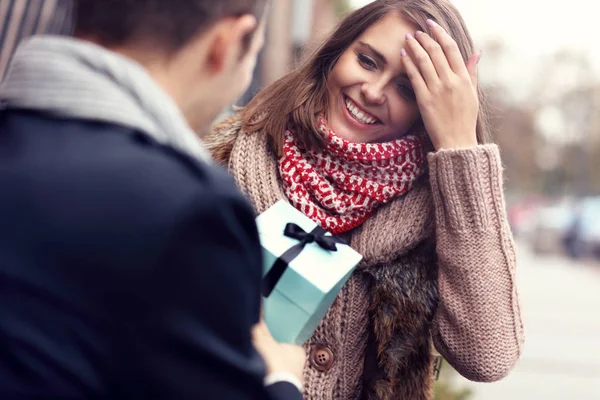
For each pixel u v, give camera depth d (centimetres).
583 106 5366
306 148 155
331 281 120
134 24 82
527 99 5488
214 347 74
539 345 791
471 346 142
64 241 72
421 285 150
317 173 155
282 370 97
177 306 72
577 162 5609
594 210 2248
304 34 682
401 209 153
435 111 149
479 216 145
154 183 74
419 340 148
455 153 145
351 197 151
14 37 264
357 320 149
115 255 72
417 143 157
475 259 144
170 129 81
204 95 90
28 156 76
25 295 71
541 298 1234
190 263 73
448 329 145
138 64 84
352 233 154
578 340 843
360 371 150
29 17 268
